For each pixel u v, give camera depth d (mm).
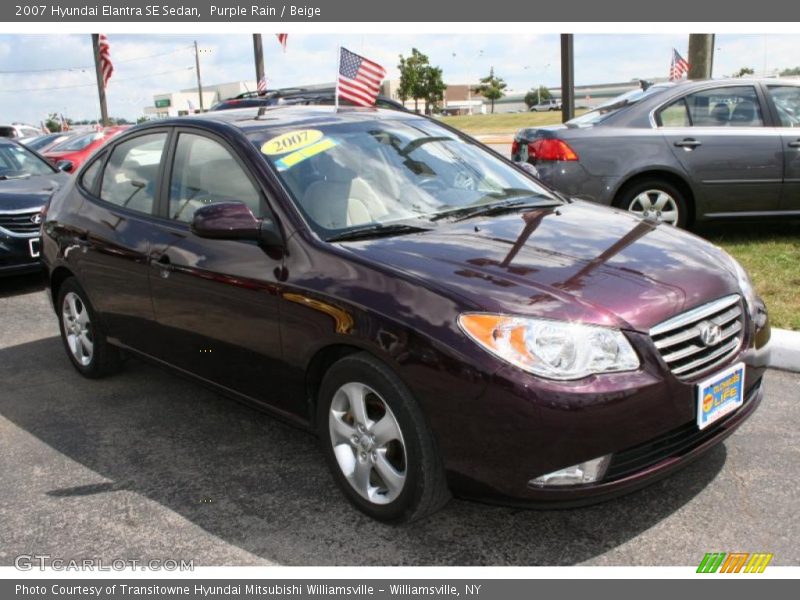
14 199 7625
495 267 3012
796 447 3592
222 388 3908
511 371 2633
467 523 3162
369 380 2986
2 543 3184
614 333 2719
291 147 3789
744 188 7043
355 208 3549
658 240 3443
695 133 7012
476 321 2734
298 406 3473
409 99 55688
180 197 4090
